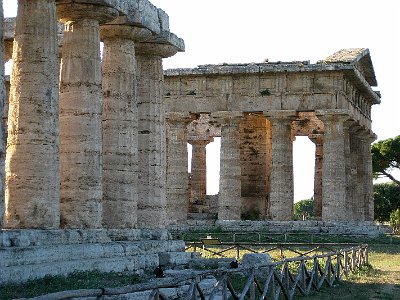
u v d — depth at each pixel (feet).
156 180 120.98
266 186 227.81
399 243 182.29
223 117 209.56
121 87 111.34
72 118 98.63
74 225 97.30
